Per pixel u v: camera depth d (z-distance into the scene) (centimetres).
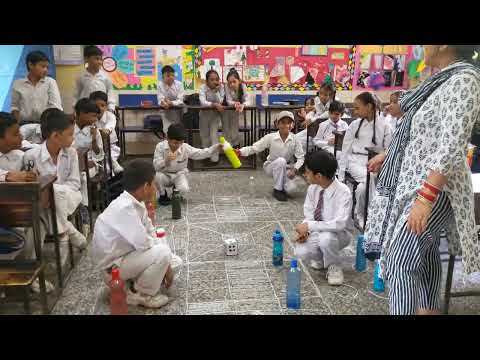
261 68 609
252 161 553
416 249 153
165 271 224
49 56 547
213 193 438
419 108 157
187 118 568
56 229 233
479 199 206
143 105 555
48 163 268
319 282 254
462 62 147
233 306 227
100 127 426
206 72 599
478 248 161
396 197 160
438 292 177
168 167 396
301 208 390
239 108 538
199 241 314
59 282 239
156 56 586
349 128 367
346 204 255
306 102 557
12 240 201
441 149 142
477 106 139
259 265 276
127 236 213
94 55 456
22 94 390
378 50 616
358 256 268
